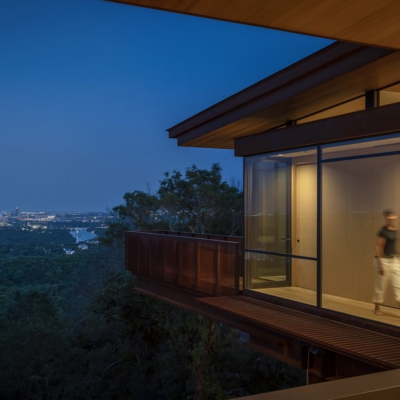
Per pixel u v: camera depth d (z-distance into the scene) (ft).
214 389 62.49
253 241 29.30
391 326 20.39
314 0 12.10
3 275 167.43
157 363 76.33
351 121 22.21
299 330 20.94
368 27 14.02
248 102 30.30
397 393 4.38
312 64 24.62
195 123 36.22
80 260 165.48
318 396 3.99
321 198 24.59
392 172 21.16
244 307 26.12
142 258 40.63
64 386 81.30
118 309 77.82
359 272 23.02
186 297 35.06
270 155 28.17
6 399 81.30
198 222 89.15
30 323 86.17
